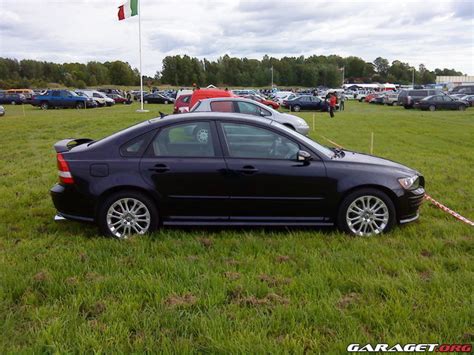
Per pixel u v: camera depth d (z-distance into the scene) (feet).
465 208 21.36
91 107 130.11
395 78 492.95
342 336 10.00
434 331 10.25
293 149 16.79
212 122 16.76
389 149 41.37
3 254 14.97
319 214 16.81
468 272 13.32
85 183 16.22
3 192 23.77
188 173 16.24
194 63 423.23
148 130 16.71
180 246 15.47
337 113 102.17
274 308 11.23
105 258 14.48
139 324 10.54
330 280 12.87
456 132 58.08
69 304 11.44
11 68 412.36
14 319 10.79
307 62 482.69
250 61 457.68
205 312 11.06
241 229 17.33
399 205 16.85
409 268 13.73
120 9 102.68
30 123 72.08
